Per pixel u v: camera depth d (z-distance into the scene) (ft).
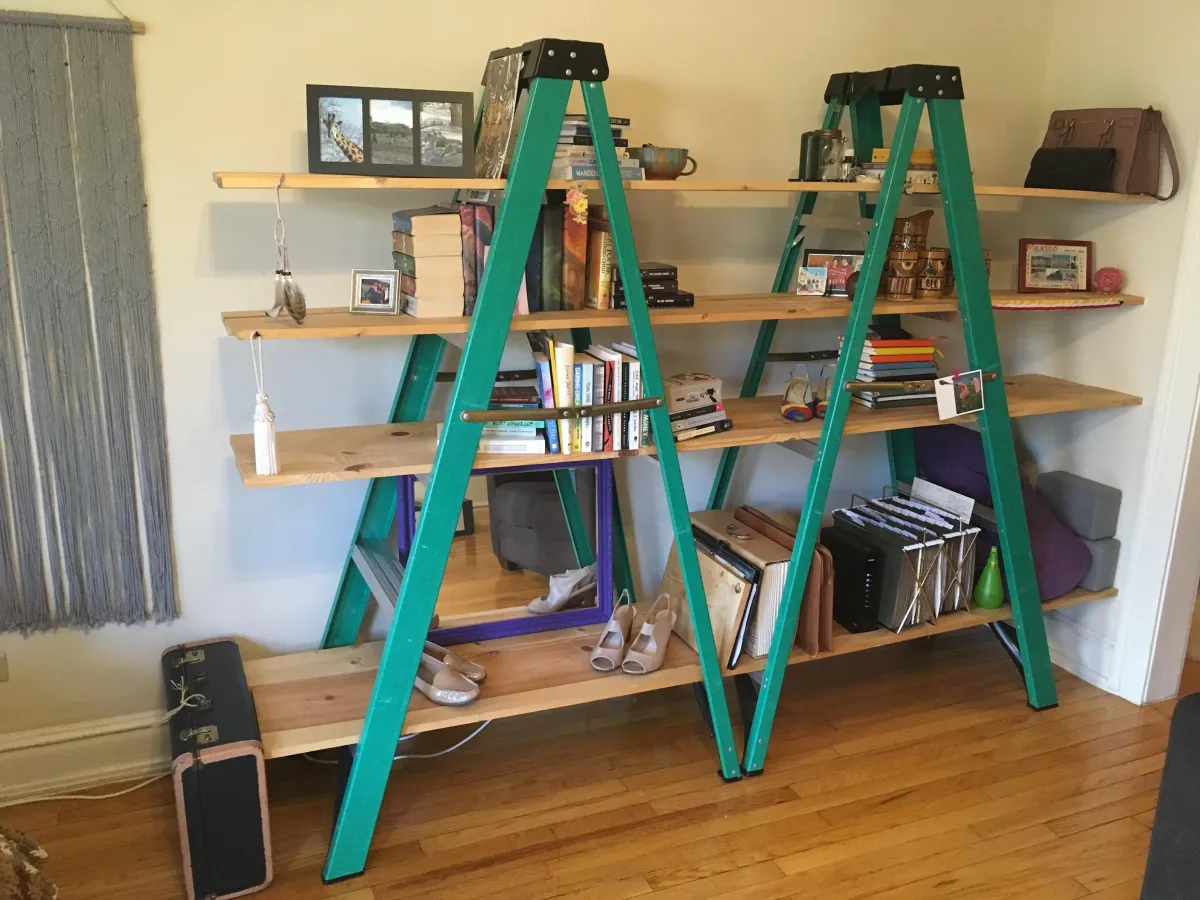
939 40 9.45
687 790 7.93
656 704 9.30
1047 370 10.32
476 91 7.75
